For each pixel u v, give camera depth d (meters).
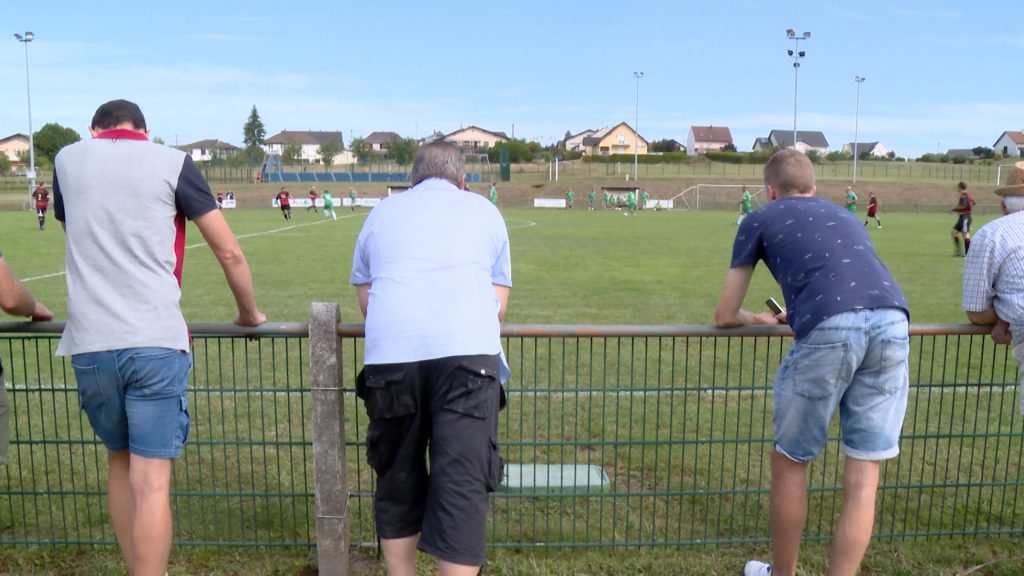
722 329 3.63
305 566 3.83
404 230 3.08
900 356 3.18
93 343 2.98
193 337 3.64
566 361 7.72
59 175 3.13
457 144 3.43
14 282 3.39
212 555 3.90
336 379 3.52
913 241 25.94
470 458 2.92
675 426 5.85
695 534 4.19
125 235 3.00
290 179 82.38
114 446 3.26
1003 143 145.12
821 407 3.20
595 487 4.61
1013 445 5.43
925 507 4.54
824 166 92.12
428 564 3.79
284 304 11.88
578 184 71.12
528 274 16.00
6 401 3.45
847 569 3.34
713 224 37.12
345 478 3.67
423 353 2.90
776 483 3.43
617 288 13.92
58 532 4.19
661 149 144.12
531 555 3.93
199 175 3.18
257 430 5.70
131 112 3.20
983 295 3.67
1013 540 4.12
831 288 3.14
